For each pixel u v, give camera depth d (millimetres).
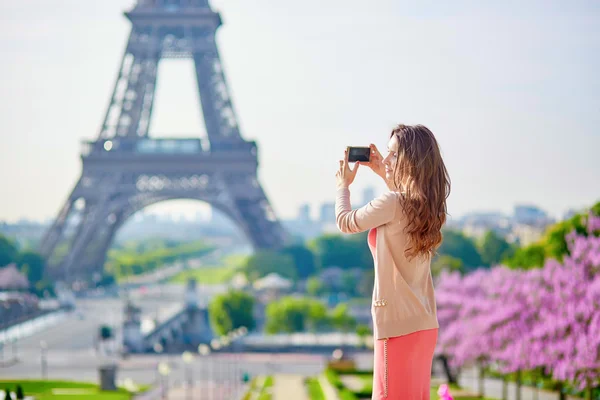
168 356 153125
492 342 80625
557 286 72188
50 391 93000
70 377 121812
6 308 178125
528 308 77000
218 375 132000
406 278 13352
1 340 161125
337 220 13883
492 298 88938
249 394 97062
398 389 13305
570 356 66312
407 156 13398
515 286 79812
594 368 64062
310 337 183625
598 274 69625
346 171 14430
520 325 76750
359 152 14398
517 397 79625
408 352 13297
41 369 130250
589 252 70500
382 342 13445
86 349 153125
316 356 156625
